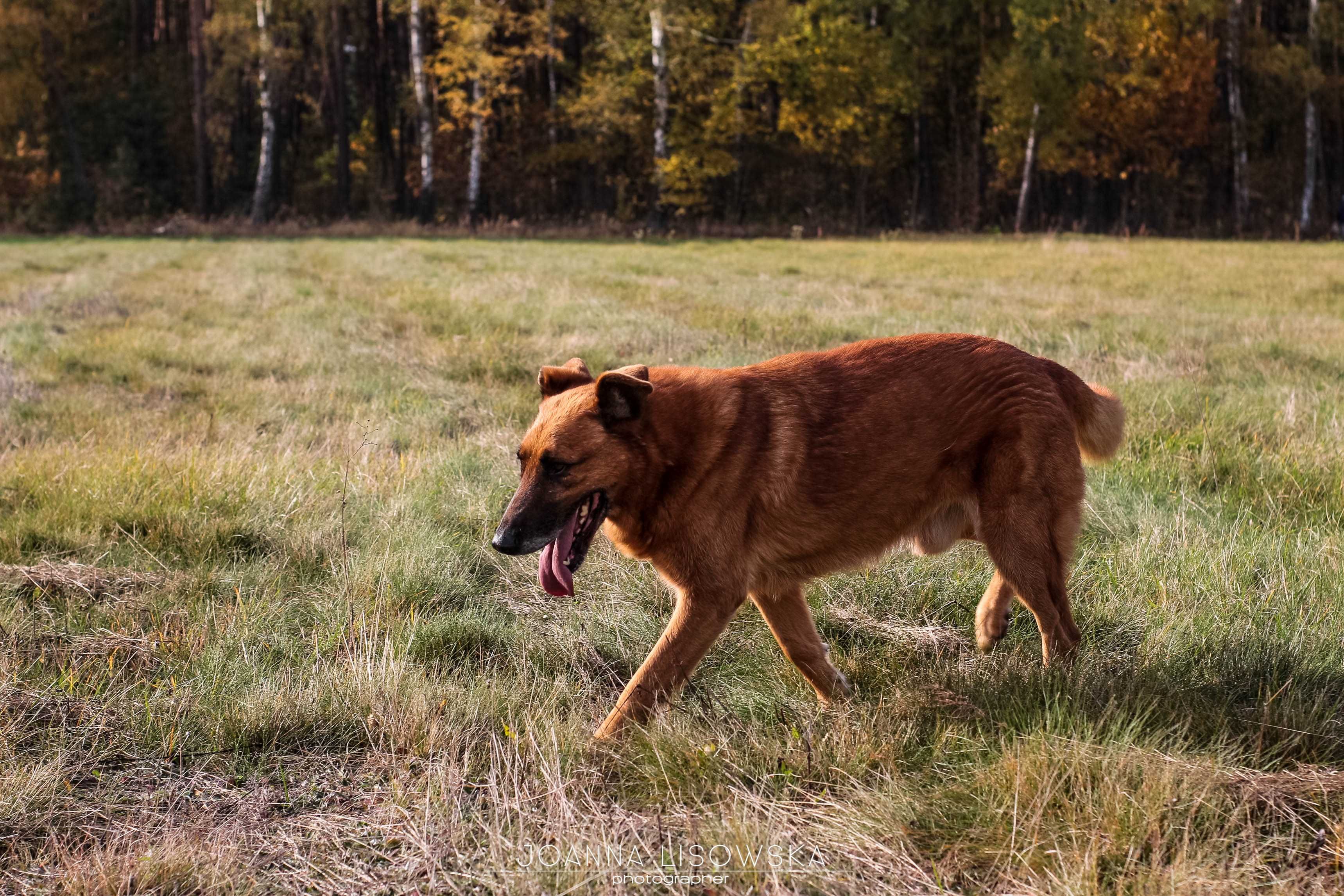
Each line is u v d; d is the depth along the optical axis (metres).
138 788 3.13
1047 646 3.74
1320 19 39.00
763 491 3.50
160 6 52.25
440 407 7.96
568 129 43.22
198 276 19.59
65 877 2.64
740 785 3.03
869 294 15.10
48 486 5.57
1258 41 43.12
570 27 44.41
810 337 10.87
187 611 4.27
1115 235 39.72
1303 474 5.75
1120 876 2.50
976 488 3.73
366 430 7.06
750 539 3.55
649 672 3.42
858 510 3.64
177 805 3.06
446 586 4.64
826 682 3.73
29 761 3.14
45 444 6.55
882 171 43.53
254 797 3.10
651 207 40.66
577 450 3.35
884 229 41.66
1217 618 4.04
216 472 5.73
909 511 3.74
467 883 2.66
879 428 3.62
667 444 3.45
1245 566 4.48
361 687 3.57
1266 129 46.09
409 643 4.00
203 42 40.97
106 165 42.94
